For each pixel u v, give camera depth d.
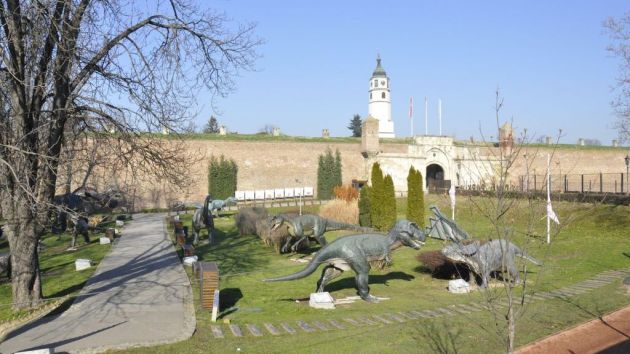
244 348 9.49
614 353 9.14
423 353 9.05
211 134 49.06
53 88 13.05
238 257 21.42
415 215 29.00
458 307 12.55
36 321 11.48
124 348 9.65
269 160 49.06
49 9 11.92
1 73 12.08
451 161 53.31
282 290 15.14
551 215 18.44
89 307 12.62
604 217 25.98
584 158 55.28
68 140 15.90
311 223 21.81
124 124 14.31
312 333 10.48
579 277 15.84
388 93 94.69
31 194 10.93
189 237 27.28
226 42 15.26
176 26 14.20
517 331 10.32
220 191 46.16
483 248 13.98
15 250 12.56
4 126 12.07
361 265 13.77
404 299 13.89
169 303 12.98
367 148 50.97
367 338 9.93
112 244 24.39
